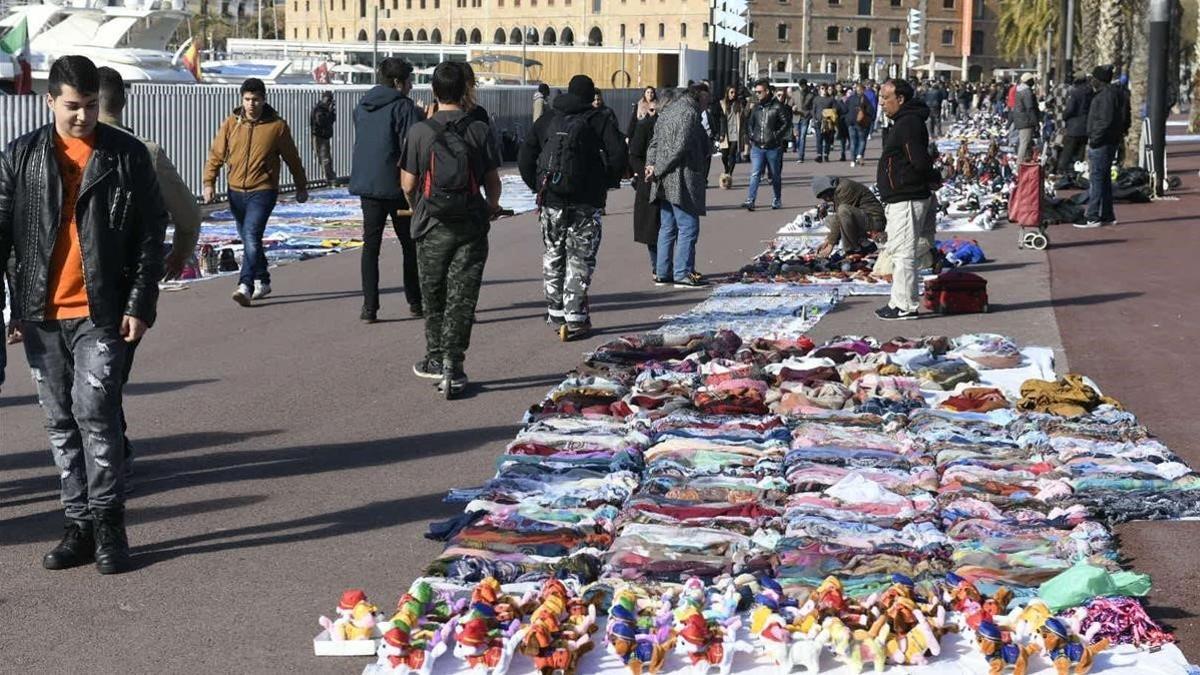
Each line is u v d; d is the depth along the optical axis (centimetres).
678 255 1459
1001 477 707
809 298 1342
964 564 589
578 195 1156
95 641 540
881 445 772
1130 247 1769
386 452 822
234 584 603
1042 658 507
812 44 11656
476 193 952
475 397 963
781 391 883
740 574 574
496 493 693
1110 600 531
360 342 1165
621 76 6819
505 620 521
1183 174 3084
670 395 882
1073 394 849
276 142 1355
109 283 604
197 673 509
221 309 1347
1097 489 688
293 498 730
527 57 7075
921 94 4862
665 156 1423
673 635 510
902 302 1232
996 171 2558
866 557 591
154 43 4428
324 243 1891
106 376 603
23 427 888
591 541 628
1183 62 8688
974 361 996
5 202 601
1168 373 1004
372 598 584
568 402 869
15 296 609
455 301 953
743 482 702
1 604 579
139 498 732
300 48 7794
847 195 1583
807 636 512
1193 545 630
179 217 753
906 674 498
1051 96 4347
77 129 593
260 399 959
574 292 1166
